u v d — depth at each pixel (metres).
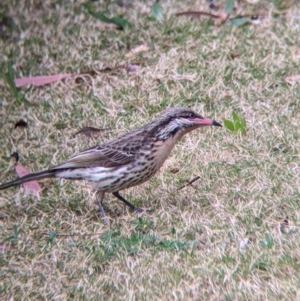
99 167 11.27
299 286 9.35
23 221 11.57
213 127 13.17
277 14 16.06
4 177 12.78
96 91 14.48
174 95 14.01
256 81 14.14
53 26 16.44
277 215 10.94
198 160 12.44
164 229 10.90
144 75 14.55
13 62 15.55
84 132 13.54
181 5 16.61
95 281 9.95
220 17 16.03
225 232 10.60
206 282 9.66
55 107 14.16
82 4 16.94
